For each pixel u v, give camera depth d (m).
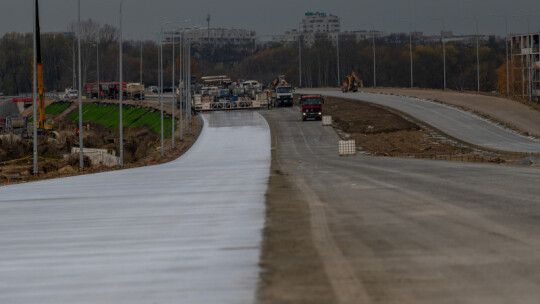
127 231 43.06
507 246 31.16
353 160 141.25
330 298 23.38
